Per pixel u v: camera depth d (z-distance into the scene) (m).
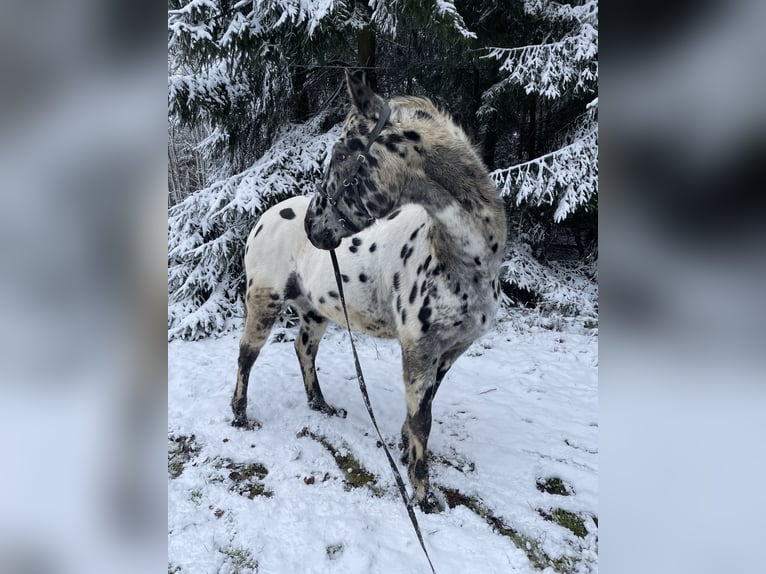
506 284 7.02
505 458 2.94
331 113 6.70
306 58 5.41
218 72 5.89
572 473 2.76
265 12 4.88
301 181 6.06
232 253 6.12
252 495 2.59
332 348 5.19
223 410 3.55
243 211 5.62
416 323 2.27
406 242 2.38
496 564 2.07
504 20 6.52
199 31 4.70
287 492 2.59
